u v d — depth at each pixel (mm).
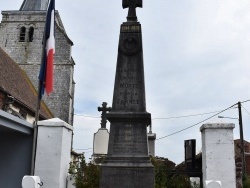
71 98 30312
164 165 10758
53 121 9156
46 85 11109
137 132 8492
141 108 8742
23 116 19516
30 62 30562
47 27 11625
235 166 9047
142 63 9047
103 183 8086
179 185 9828
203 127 8477
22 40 31219
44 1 33781
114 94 8867
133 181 8062
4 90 17156
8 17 31562
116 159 8281
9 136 9547
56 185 8703
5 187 9281
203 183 8523
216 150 8273
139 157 8273
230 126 8367
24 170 9289
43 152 8953
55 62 29828
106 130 16031
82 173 9398
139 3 9578
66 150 9367
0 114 8281
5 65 21750
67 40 30328
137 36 9188
